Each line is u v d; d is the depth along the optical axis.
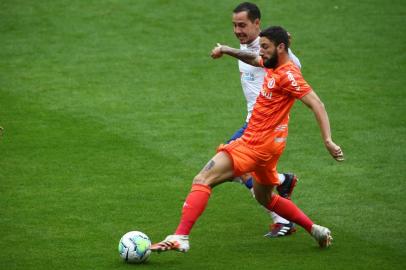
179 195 34.38
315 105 26.28
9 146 40.41
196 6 62.72
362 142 41.12
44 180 36.06
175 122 44.28
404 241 29.23
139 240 27.00
